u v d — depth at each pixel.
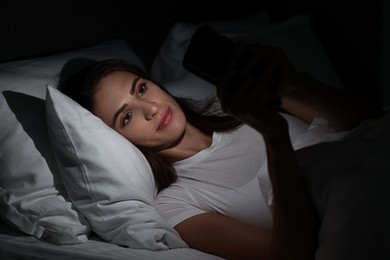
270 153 1.16
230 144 1.67
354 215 1.18
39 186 1.54
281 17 2.69
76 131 1.50
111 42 2.06
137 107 1.65
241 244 1.42
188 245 1.50
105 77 1.69
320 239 1.22
